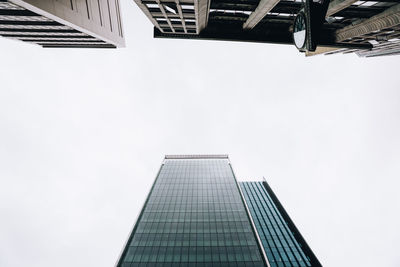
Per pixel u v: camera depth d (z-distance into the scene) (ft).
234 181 185.78
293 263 137.28
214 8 81.61
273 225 182.29
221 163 222.69
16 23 102.63
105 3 132.16
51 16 83.71
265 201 227.20
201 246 118.62
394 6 59.41
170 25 94.12
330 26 85.92
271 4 65.98
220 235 126.52
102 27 127.65
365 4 67.72
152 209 151.23
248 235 126.31
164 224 136.05
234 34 99.09
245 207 151.12
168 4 76.28
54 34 123.03
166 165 219.82
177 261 110.01
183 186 179.42
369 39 91.20
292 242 158.10
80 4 102.22
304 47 54.80
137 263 109.29
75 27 102.99
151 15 85.87
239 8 80.79
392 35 84.89
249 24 88.12
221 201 158.92
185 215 144.36
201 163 223.51
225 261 109.50
